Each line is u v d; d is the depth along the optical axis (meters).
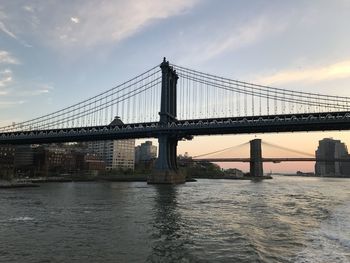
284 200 58.69
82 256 21.45
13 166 198.25
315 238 25.70
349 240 24.92
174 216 38.25
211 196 68.44
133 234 28.00
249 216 37.78
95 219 36.28
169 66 146.75
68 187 116.44
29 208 46.91
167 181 134.00
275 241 24.86
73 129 151.50
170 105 147.50
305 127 123.94
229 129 131.12
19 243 24.86
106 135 146.38
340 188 112.00
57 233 28.53
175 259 20.69
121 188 105.56
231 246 23.59
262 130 130.62
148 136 141.12
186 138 146.00
